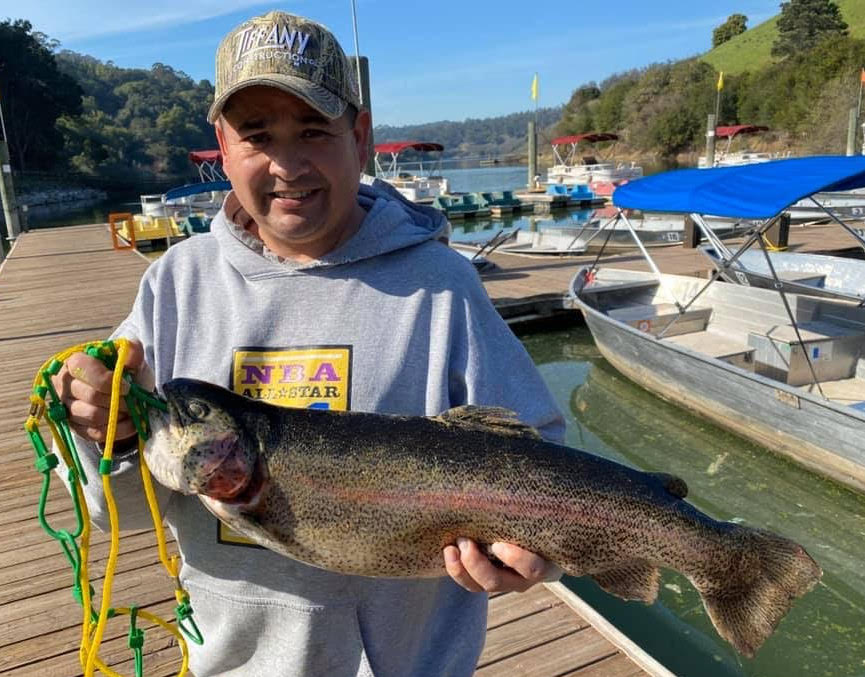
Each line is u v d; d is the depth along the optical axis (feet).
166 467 5.01
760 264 41.73
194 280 5.98
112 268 53.06
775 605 5.98
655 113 217.77
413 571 5.37
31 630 11.84
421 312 5.63
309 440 5.20
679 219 66.90
